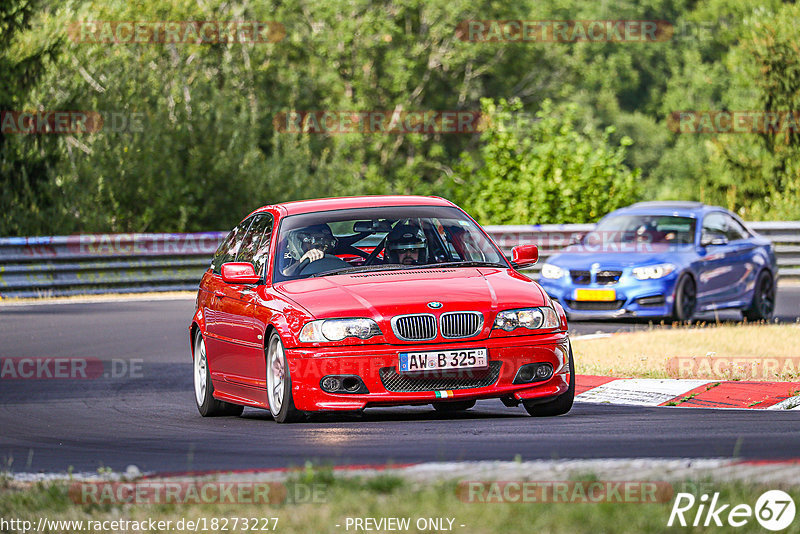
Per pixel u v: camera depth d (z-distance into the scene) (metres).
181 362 53.12
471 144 197.75
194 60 165.88
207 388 38.44
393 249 35.81
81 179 116.88
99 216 113.75
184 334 62.91
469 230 37.19
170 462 27.72
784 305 77.00
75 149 127.75
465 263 35.53
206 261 93.00
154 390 45.38
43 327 66.06
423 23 190.75
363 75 186.75
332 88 188.12
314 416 35.41
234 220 127.31
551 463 23.94
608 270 63.62
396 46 188.12
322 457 26.92
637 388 39.28
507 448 27.33
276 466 25.97
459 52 185.88
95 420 37.69
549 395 32.97
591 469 22.55
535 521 18.39
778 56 134.88
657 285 62.66
